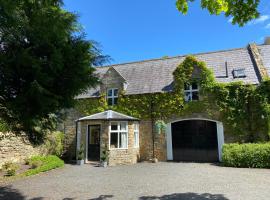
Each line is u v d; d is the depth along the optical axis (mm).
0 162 12875
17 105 4773
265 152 12797
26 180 10828
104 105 19172
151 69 20375
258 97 15117
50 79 5004
